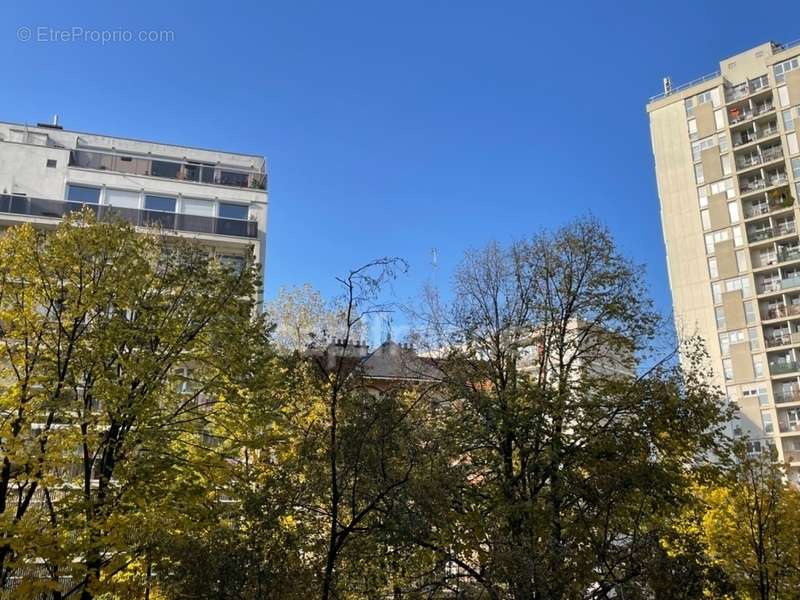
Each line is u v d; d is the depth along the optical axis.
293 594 12.38
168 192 39.81
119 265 18.08
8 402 16.03
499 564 13.63
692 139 67.81
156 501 15.98
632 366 22.00
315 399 14.98
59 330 17.30
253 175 43.62
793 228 60.22
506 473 18.53
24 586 14.23
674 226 67.12
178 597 12.15
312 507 13.31
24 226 18.09
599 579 15.30
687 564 15.55
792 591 22.53
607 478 17.44
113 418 16.23
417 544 14.05
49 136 42.81
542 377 21.55
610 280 22.17
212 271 19.81
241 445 17.09
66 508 15.33
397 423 13.65
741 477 21.98
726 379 60.50
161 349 18.14
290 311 33.72
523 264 22.83
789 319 58.31
